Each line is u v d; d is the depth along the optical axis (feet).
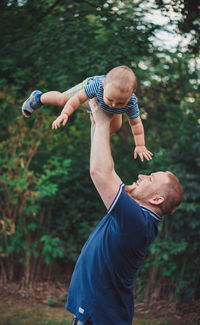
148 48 14.80
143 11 14.51
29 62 17.33
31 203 16.90
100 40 14.92
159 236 16.65
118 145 18.16
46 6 16.35
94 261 5.98
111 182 5.61
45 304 15.96
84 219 19.27
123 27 14.26
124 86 5.19
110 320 5.91
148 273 17.12
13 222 16.62
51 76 16.21
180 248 15.55
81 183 19.33
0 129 17.07
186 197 15.92
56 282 17.98
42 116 15.70
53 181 18.62
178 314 15.26
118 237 5.72
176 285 16.53
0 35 16.71
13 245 16.72
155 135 17.13
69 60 15.58
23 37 16.46
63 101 6.22
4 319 14.02
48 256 17.15
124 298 6.04
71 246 18.22
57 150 19.12
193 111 18.04
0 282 17.17
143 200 6.17
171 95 17.92
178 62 17.33
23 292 16.63
